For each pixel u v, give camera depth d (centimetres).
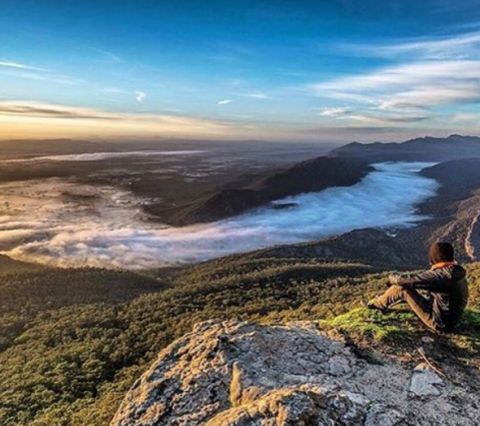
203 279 9075
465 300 704
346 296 4234
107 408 1916
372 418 529
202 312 4438
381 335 717
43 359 3341
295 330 767
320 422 504
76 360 3284
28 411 2369
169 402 639
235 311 4353
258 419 510
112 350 3459
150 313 4647
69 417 2008
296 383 612
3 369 3300
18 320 4878
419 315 737
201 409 611
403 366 651
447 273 695
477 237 17225
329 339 730
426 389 599
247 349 700
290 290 5553
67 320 4538
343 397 549
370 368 651
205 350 716
